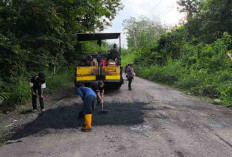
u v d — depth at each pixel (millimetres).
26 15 10789
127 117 6219
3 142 4648
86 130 5172
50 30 11984
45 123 5758
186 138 4641
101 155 3859
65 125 5582
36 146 4320
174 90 11734
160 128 5297
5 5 10352
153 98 9195
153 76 17688
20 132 5176
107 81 9820
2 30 10156
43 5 10289
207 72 12172
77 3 13250
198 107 7617
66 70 14805
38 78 7004
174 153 3912
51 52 13695
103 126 5469
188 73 13922
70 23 14188
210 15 15578
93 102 5285
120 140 4539
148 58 24203
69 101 8461
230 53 12844
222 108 7512
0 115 6715
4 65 9250
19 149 4207
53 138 4727
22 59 9977
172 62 17953
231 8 14812
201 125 5539
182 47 18938
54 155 3896
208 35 16156
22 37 10891
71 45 15023
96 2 16172
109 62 10547
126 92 10617
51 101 8594
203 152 3957
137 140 4535
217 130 5156
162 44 22922
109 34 11602
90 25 16688
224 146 4227
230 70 11672
